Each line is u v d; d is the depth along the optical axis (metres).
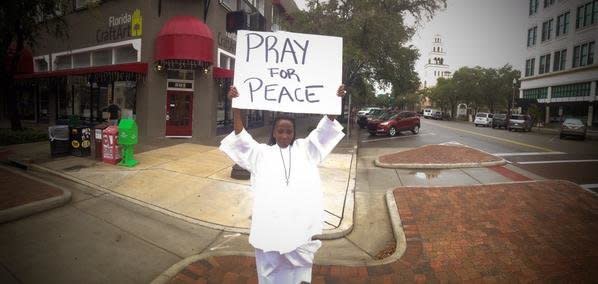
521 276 4.04
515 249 4.73
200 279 3.85
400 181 9.09
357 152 14.70
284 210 2.56
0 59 13.31
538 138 22.59
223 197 6.80
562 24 39.75
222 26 16.08
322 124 2.89
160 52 13.90
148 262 4.29
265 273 2.66
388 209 6.59
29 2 12.13
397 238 5.13
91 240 4.78
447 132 26.28
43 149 10.88
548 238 5.07
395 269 4.19
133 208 6.10
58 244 4.60
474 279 3.98
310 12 20.23
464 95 55.56
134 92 15.18
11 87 13.75
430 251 4.67
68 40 17.91
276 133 2.74
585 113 36.44
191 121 15.15
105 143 8.91
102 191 6.86
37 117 20.64
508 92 51.00
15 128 13.98
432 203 6.62
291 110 2.95
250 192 7.11
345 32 19.11
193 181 7.71
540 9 43.81
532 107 38.62
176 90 14.94
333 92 2.94
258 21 7.17
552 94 41.62
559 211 6.18
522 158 12.88
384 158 12.10
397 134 23.91
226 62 17.02
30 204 5.57
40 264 4.07
